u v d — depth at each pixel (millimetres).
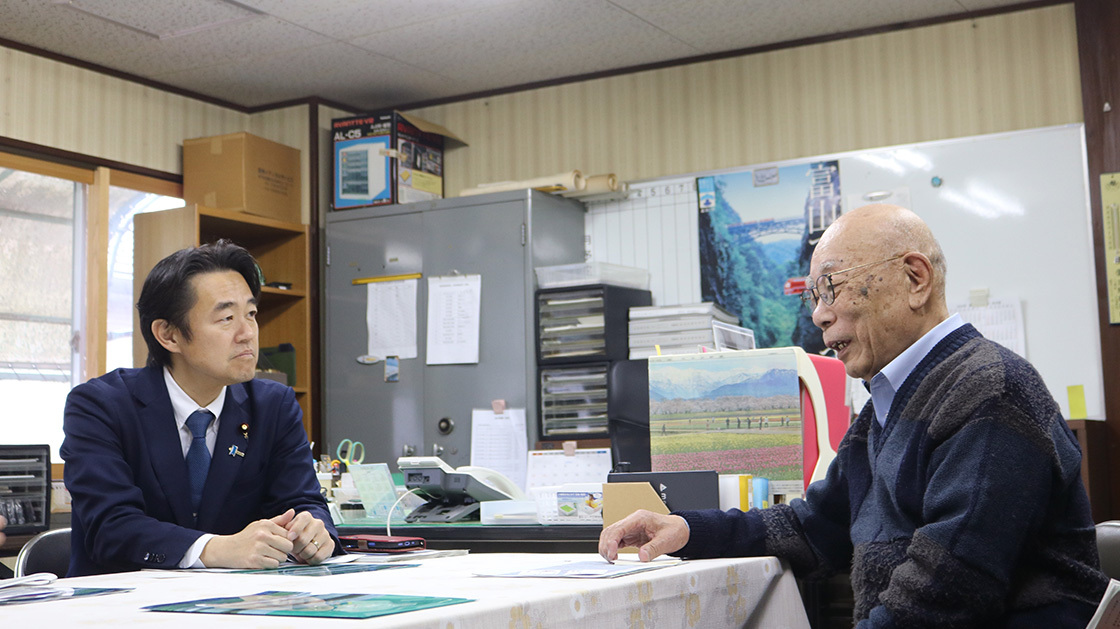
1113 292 4129
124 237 4945
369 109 5676
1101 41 4219
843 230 1717
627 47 4863
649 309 4594
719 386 2344
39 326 4617
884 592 1503
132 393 2025
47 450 3826
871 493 1687
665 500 1981
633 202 5074
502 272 4816
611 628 1289
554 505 2482
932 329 1646
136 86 5031
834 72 4738
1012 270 4344
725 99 4938
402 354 4996
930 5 4445
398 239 5062
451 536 2535
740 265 4824
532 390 4699
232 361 2016
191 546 1774
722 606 1577
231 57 4840
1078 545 1497
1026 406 1468
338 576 1529
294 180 5289
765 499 2168
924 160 4531
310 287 5258
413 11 4367
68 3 4168
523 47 4828
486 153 5418
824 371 2477
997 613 1429
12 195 4555
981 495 1430
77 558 1966
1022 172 4355
